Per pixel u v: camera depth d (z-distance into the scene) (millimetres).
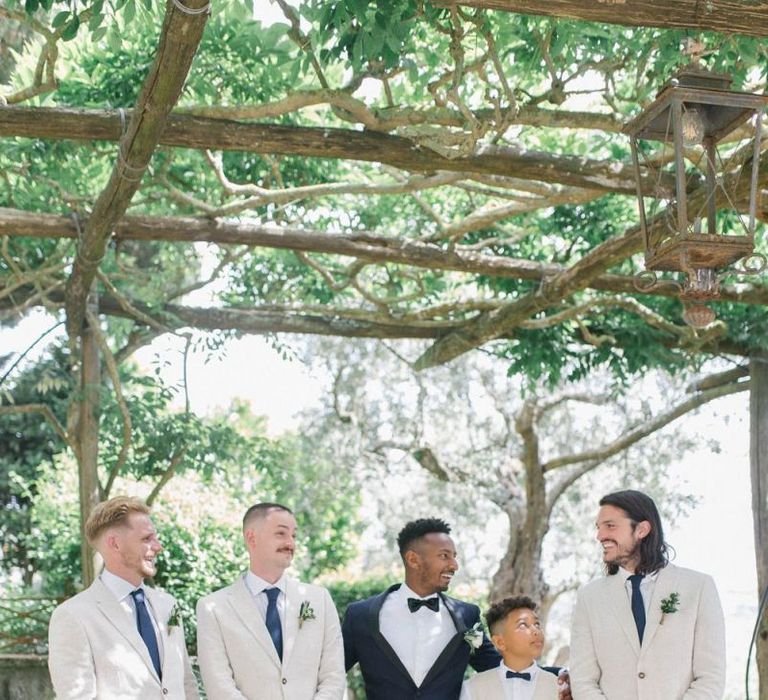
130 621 4094
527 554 11469
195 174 7906
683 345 9156
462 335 8828
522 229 8602
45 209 7469
